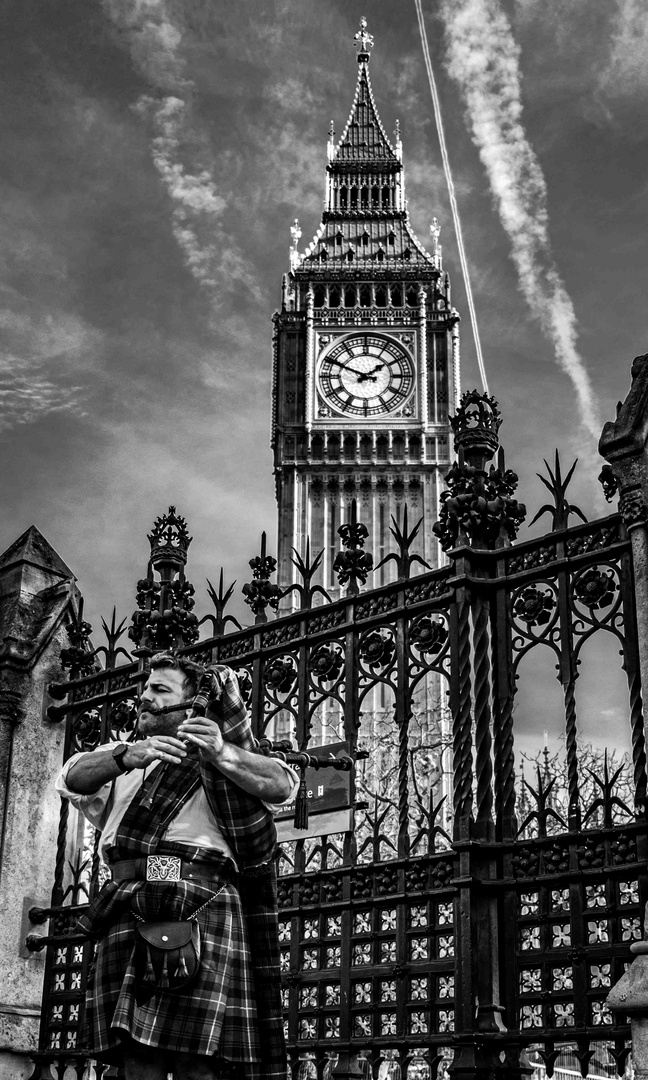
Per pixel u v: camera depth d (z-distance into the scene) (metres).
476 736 7.04
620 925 6.35
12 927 9.40
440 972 6.91
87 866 9.96
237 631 8.73
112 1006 3.71
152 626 9.40
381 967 7.20
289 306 68.88
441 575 7.71
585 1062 6.23
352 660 7.98
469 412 7.93
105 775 3.98
